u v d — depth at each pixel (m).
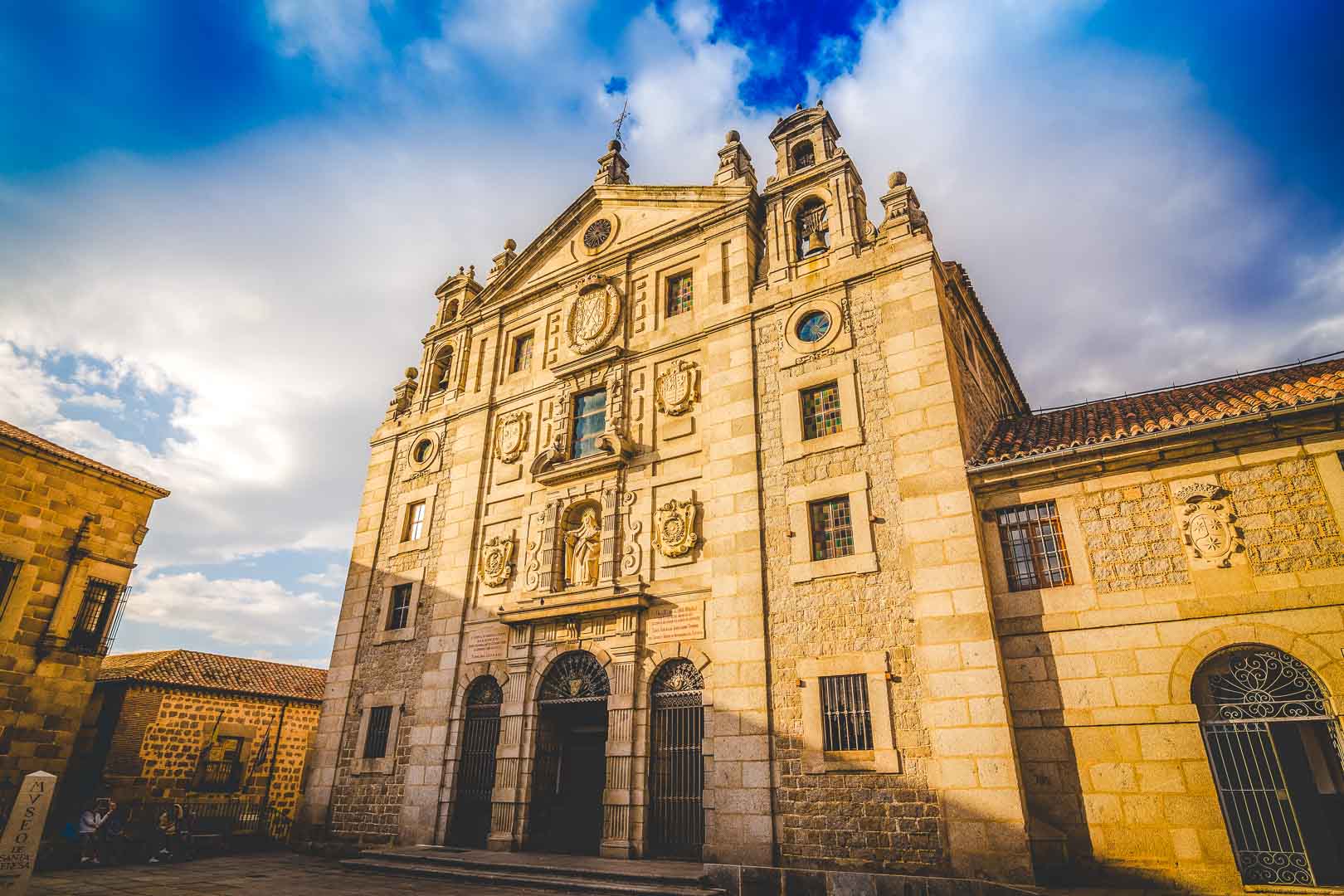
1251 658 12.66
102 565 22.33
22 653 20.25
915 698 14.34
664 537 18.61
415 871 16.47
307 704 31.53
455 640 21.30
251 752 29.19
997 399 22.03
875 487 16.25
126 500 23.28
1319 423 12.98
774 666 16.08
